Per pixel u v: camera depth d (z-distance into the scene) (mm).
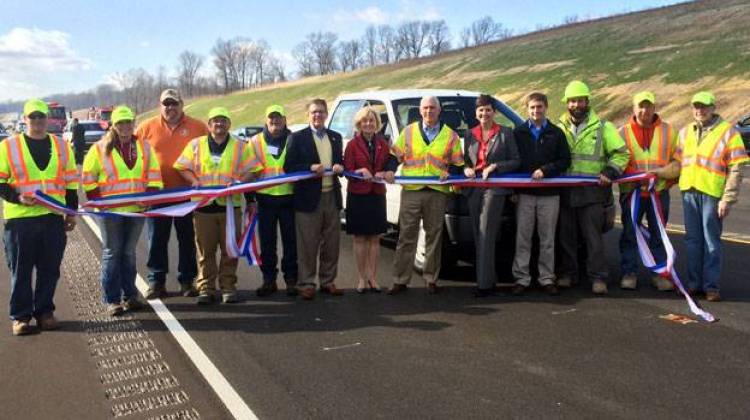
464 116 7785
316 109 6172
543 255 6426
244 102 80438
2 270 7738
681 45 35812
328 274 6555
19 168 5293
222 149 6062
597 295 6383
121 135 5879
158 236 6406
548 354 4863
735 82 26688
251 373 4578
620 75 33781
